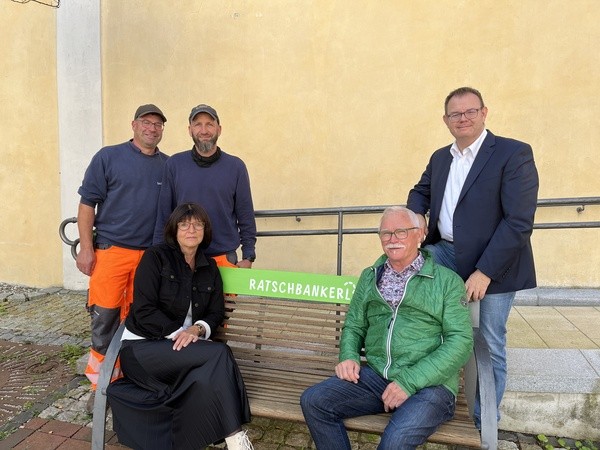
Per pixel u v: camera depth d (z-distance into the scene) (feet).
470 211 7.34
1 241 19.56
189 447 6.85
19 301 17.30
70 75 17.54
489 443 6.15
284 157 16.53
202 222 8.03
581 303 13.91
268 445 8.56
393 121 15.57
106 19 17.24
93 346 9.71
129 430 7.05
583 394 8.41
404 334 6.89
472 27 14.70
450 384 6.68
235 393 6.97
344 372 6.98
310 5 15.74
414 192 8.82
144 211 9.60
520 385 8.58
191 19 16.66
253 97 16.55
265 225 17.04
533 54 14.40
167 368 7.13
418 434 6.13
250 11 16.21
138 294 7.73
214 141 8.91
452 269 7.80
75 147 17.85
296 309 8.30
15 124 18.65
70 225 18.25
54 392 10.34
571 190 14.65
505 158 7.07
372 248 16.33
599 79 14.08
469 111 7.12
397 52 15.30
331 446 6.63
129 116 17.54
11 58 18.30
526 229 6.95
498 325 7.72
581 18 14.01
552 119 14.51
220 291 8.34
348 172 16.07
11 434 8.78
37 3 17.71
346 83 15.78
